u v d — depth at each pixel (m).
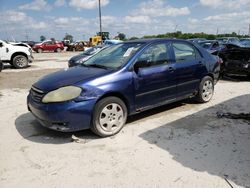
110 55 5.18
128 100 4.62
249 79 9.83
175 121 5.12
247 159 3.61
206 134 4.47
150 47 5.02
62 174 3.34
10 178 3.28
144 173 3.32
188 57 5.76
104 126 4.39
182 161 3.58
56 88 4.16
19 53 14.97
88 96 4.12
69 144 4.18
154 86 4.99
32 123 5.17
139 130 4.70
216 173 3.28
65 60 21.22
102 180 3.19
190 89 5.81
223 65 9.97
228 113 5.49
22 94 7.84
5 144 4.23
